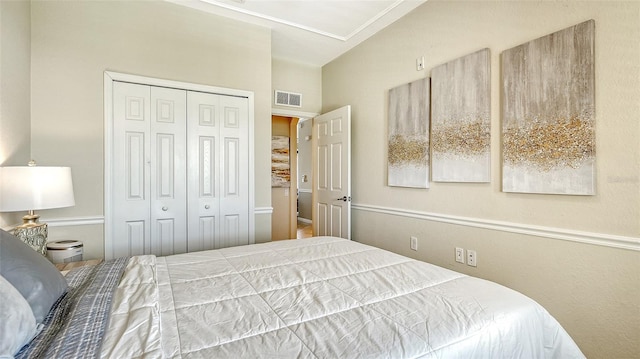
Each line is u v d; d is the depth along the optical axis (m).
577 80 1.69
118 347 0.75
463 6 2.35
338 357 0.76
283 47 3.61
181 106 2.75
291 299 1.10
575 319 1.73
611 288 1.59
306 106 4.13
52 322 0.93
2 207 1.62
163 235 2.68
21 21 2.10
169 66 2.69
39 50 2.26
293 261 1.58
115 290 1.12
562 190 1.75
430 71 2.63
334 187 3.75
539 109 1.86
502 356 0.93
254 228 3.07
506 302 1.08
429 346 0.83
